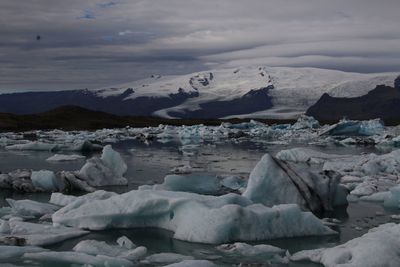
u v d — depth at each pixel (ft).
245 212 42.06
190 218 42.70
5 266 34.45
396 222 48.83
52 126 324.39
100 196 52.70
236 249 38.47
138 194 46.44
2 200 59.98
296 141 191.21
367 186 65.26
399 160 87.66
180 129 271.28
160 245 40.45
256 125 295.69
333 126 220.43
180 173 88.07
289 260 36.17
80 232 43.55
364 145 166.40
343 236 43.39
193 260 34.27
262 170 53.11
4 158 113.39
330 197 55.21
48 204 54.65
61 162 104.22
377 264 32.45
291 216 43.50
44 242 40.37
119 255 37.32
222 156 125.39
